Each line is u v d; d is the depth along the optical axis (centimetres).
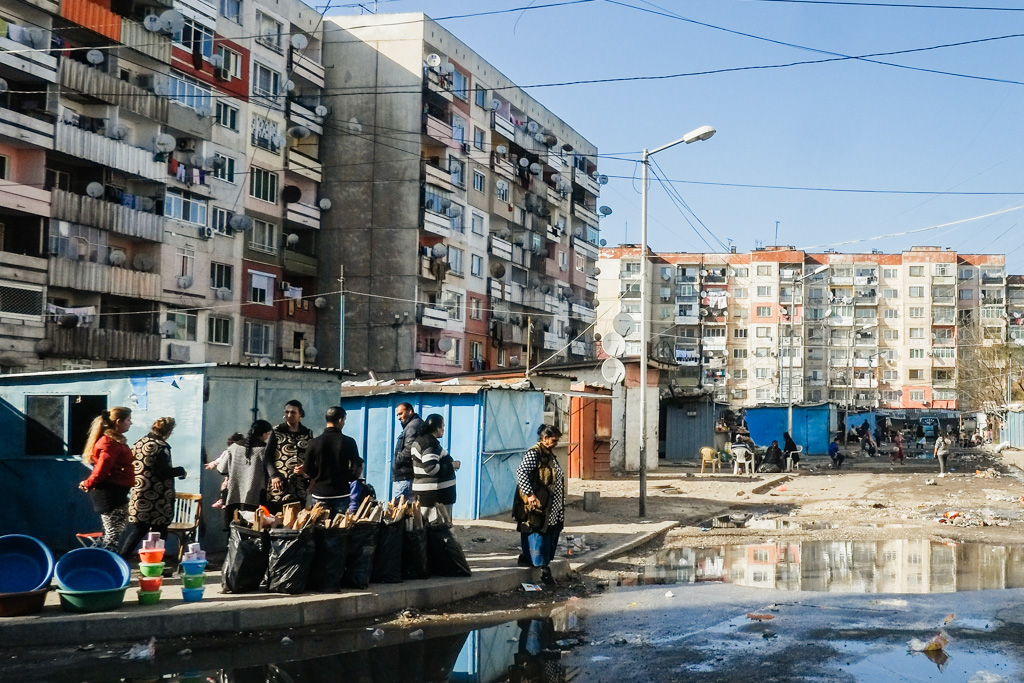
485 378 3594
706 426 4925
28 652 846
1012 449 6431
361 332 5056
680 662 826
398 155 5081
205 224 4212
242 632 937
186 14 4056
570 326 7206
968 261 11838
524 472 1255
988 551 1644
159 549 971
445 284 5378
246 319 4481
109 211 3675
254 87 4553
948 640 905
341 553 1049
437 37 5262
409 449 1355
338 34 5178
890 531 1966
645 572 1397
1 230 3419
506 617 1041
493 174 6003
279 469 1202
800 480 3638
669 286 11456
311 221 5019
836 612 1058
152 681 753
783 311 11462
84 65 3547
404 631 959
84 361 3597
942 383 11525
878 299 11700
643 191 2414
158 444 1114
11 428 1401
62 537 1367
